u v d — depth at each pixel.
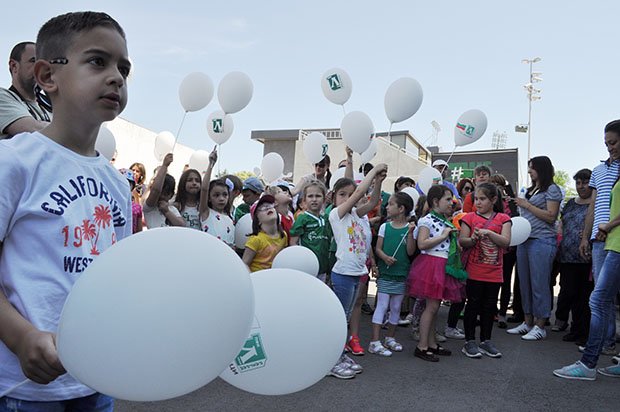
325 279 3.88
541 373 3.66
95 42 1.03
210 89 4.88
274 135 21.58
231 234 4.29
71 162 1.09
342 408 2.84
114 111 1.06
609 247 3.43
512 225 4.32
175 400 2.87
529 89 27.95
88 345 0.74
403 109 4.79
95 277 0.76
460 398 3.08
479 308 4.20
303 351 1.14
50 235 1.02
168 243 0.78
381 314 4.15
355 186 3.93
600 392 3.25
